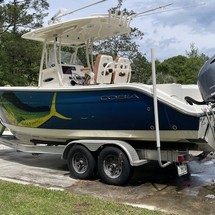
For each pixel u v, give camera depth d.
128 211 4.57
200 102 5.94
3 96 7.76
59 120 6.91
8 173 6.96
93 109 6.43
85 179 6.46
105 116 6.33
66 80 7.29
